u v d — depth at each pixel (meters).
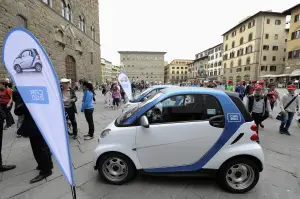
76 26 23.05
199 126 2.56
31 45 2.00
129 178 2.77
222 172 2.59
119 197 2.49
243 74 42.62
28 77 2.06
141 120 2.53
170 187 2.71
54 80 2.01
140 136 2.62
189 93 2.72
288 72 30.33
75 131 5.01
